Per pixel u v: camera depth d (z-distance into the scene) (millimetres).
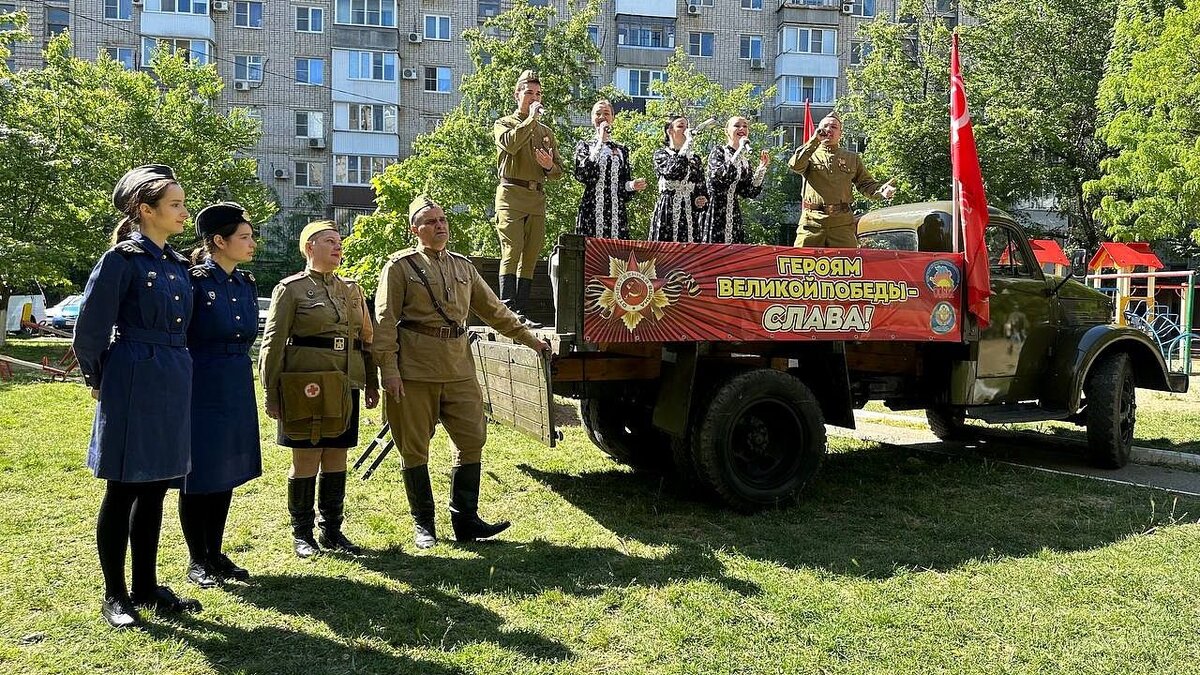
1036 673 2898
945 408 6203
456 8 32781
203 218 3596
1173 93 14312
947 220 6102
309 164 32688
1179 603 3525
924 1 25219
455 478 4355
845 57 32906
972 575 3883
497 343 5098
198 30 30906
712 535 4523
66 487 5191
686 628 3250
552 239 17266
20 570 3787
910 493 5473
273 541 4305
